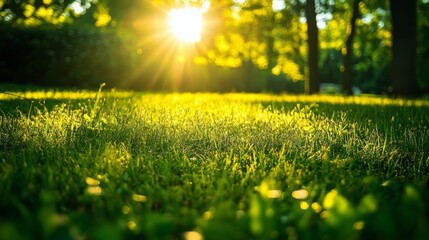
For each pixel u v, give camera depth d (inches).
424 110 362.9
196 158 166.4
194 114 242.2
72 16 1277.1
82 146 184.5
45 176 117.8
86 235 63.6
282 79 2422.5
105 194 103.5
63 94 448.1
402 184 128.0
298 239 68.0
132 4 1095.6
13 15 1108.5
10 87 613.6
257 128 211.8
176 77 911.0
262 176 131.4
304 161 166.4
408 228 64.9
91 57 786.8
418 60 1475.1
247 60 1531.7
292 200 101.0
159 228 60.4
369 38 1310.3
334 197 75.1
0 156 155.1
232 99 466.3
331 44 1441.9
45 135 183.5
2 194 96.1
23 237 48.4
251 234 65.8
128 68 816.3
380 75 2388.0
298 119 234.2
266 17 1227.9
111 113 242.4
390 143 194.5
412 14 661.9
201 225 69.9
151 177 128.0
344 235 62.4
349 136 213.8
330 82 2933.1
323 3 1172.5
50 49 770.8
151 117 229.5
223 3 1117.7
